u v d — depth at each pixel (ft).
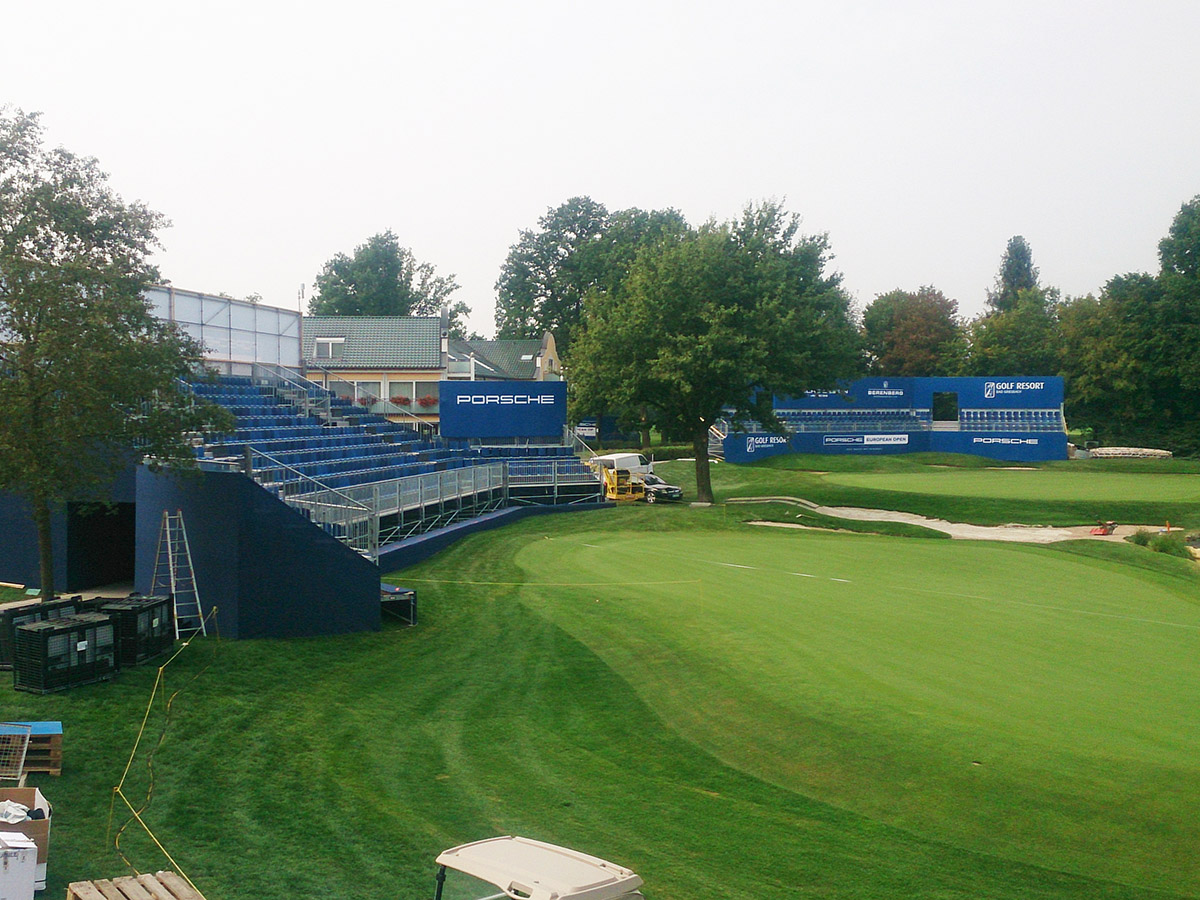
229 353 144.36
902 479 210.79
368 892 32.45
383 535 104.01
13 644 53.83
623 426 179.52
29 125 59.98
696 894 33.63
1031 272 509.76
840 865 36.47
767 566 103.71
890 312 370.53
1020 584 94.48
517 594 86.69
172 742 46.75
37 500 60.85
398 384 209.15
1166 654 64.69
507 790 43.47
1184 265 293.02
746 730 51.19
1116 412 295.28
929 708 52.60
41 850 31.07
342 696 56.85
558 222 349.20
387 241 379.76
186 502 70.64
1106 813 40.16
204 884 32.48
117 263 62.39
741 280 165.37
